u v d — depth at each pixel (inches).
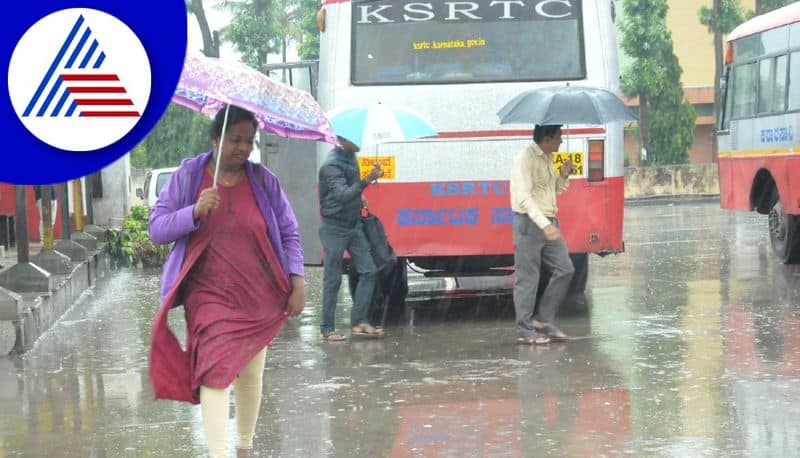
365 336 433.1
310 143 501.0
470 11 468.1
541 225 392.5
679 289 547.8
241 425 240.1
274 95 218.4
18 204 494.0
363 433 275.9
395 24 468.4
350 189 418.3
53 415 307.6
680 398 302.5
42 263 585.3
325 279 424.8
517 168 397.7
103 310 549.6
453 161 467.2
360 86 468.1
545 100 390.6
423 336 429.7
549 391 317.7
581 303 508.1
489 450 255.4
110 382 353.7
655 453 248.2
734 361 352.2
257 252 227.8
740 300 497.4
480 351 389.7
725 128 764.6
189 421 295.1
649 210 1435.8
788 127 651.5
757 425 270.7
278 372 360.5
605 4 471.2
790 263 661.3
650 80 1904.5
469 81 467.8
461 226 469.1
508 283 602.9
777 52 675.4
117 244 821.9
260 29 1929.1
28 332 424.8
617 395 309.0
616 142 469.4
